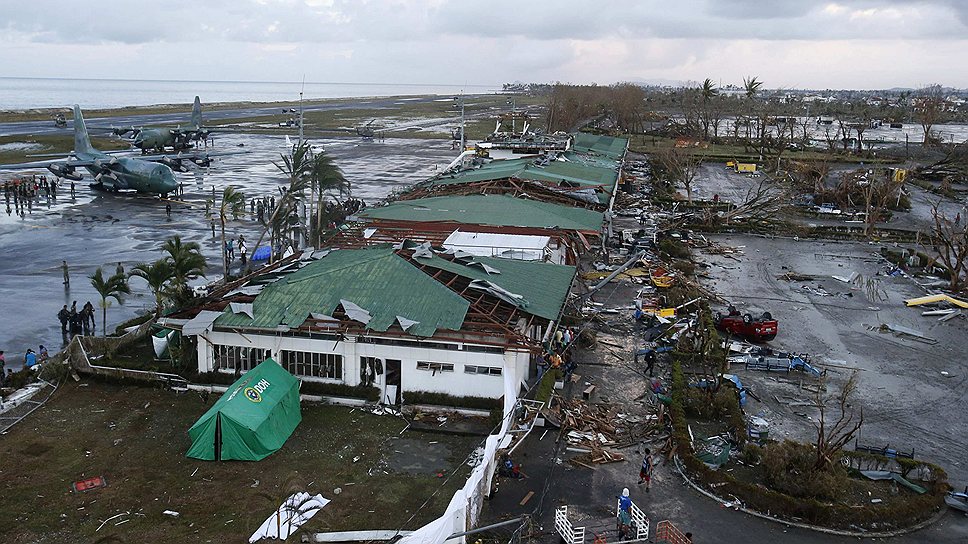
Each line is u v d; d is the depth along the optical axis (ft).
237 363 124.06
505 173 250.78
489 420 115.14
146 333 147.64
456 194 231.30
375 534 83.82
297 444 107.55
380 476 98.99
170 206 303.27
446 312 119.85
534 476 100.89
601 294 187.32
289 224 242.37
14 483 95.25
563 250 186.91
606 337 157.07
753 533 89.61
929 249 253.44
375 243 169.89
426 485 96.84
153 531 85.25
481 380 116.57
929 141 574.15
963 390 136.98
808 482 97.91
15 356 141.79
